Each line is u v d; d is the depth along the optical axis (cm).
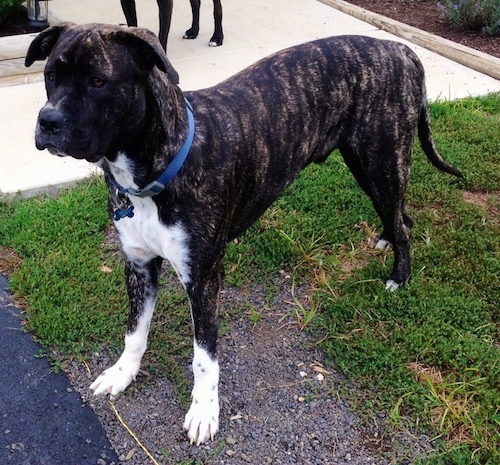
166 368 150
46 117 104
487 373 148
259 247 183
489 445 132
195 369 135
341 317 162
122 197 124
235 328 161
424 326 159
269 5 338
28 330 157
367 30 314
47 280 169
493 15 306
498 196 208
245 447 134
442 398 141
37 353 152
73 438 134
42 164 209
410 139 156
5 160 209
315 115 144
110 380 144
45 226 186
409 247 172
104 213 193
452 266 177
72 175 205
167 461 131
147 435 136
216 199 125
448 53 292
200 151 122
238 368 151
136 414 140
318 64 145
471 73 280
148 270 138
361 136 152
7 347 153
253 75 141
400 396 143
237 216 140
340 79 146
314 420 139
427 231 188
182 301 167
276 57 146
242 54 283
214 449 133
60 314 159
